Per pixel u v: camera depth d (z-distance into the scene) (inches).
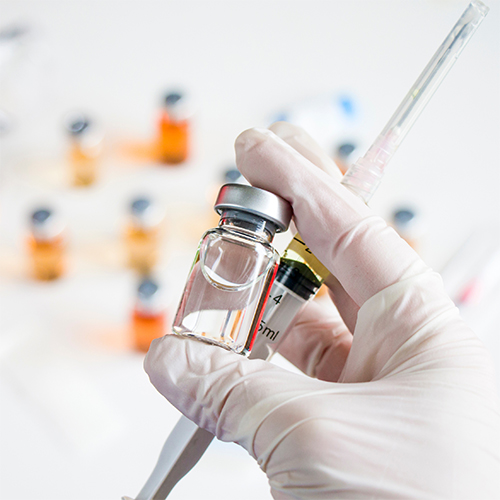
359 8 66.3
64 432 36.4
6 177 50.1
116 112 54.9
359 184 23.5
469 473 19.0
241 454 35.0
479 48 61.4
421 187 50.1
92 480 34.7
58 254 43.8
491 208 48.8
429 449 19.2
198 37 62.2
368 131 53.0
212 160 52.0
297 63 59.6
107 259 46.3
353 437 19.2
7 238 46.9
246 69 58.9
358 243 22.3
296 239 24.1
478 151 52.8
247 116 54.6
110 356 40.8
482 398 20.5
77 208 48.8
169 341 22.3
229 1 66.6
